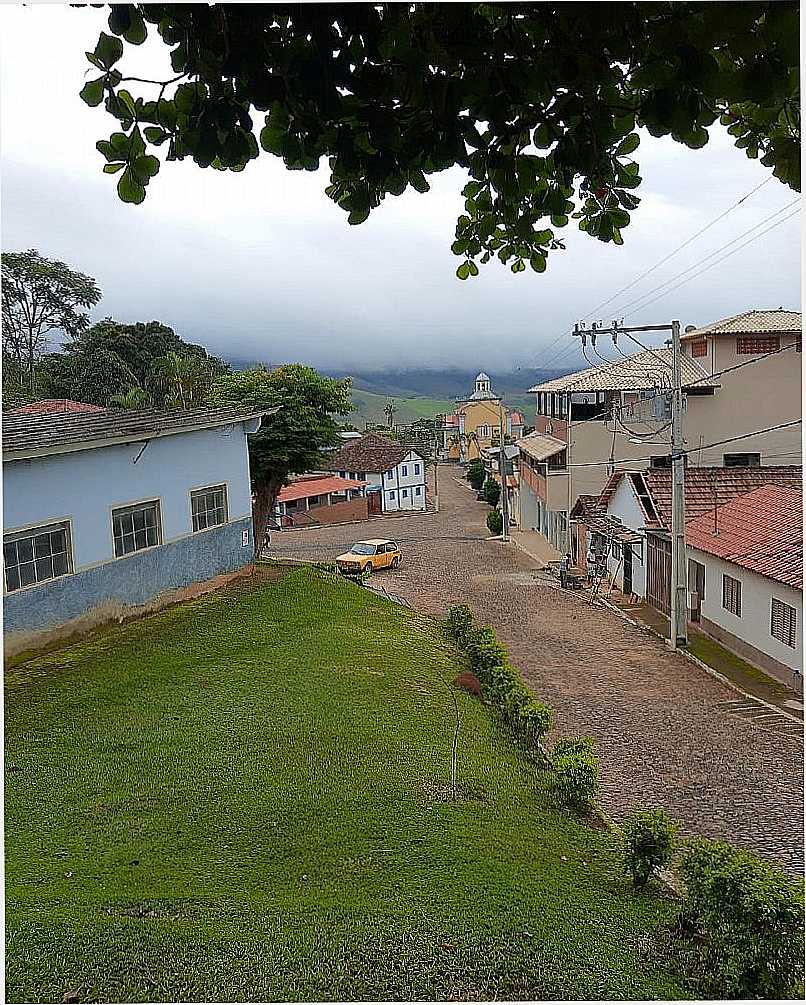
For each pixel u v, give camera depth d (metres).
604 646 16.36
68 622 11.81
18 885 5.59
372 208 2.54
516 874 6.36
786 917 4.98
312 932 5.21
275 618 14.70
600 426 26.11
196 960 4.76
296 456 20.09
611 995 4.66
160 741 8.76
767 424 24.31
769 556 13.87
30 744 8.55
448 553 30.86
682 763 10.09
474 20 2.22
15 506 10.72
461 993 4.61
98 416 14.70
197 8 2.19
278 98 2.25
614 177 2.99
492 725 10.87
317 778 7.92
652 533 19.39
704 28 2.06
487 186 3.23
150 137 2.35
